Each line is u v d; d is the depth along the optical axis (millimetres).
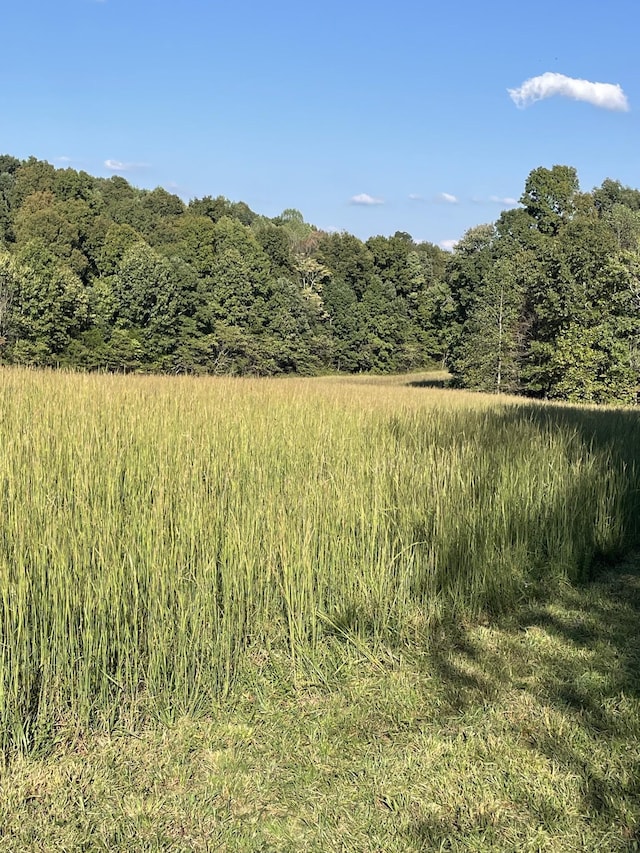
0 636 2809
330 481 4750
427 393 19938
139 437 5871
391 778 2766
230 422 7395
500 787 2734
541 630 4258
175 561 3479
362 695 3373
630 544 6184
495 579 4633
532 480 6051
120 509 3967
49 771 2648
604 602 4789
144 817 2469
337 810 2580
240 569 3674
